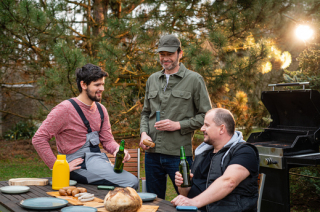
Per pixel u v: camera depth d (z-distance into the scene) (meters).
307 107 2.76
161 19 6.19
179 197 1.64
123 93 6.17
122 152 2.12
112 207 1.43
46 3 5.34
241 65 5.00
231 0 5.93
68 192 1.75
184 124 2.55
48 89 5.07
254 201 1.80
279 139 3.02
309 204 3.82
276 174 2.65
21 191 1.80
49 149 2.13
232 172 1.71
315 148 2.73
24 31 5.00
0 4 4.64
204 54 4.77
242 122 5.80
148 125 2.85
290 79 3.86
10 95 8.39
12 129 10.16
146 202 1.69
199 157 2.07
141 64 6.19
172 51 2.55
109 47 5.19
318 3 6.52
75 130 2.17
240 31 5.64
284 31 6.77
